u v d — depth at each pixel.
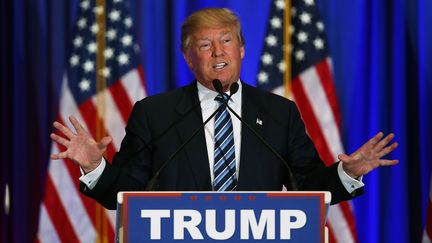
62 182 16.98
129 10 17.27
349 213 17.06
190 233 7.35
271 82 17.20
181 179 9.38
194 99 9.92
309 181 9.34
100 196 9.00
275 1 17.34
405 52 17.34
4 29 17.19
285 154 9.70
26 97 17.12
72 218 17.00
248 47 17.30
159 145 9.62
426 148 17.27
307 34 17.25
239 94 9.94
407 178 17.30
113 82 17.17
